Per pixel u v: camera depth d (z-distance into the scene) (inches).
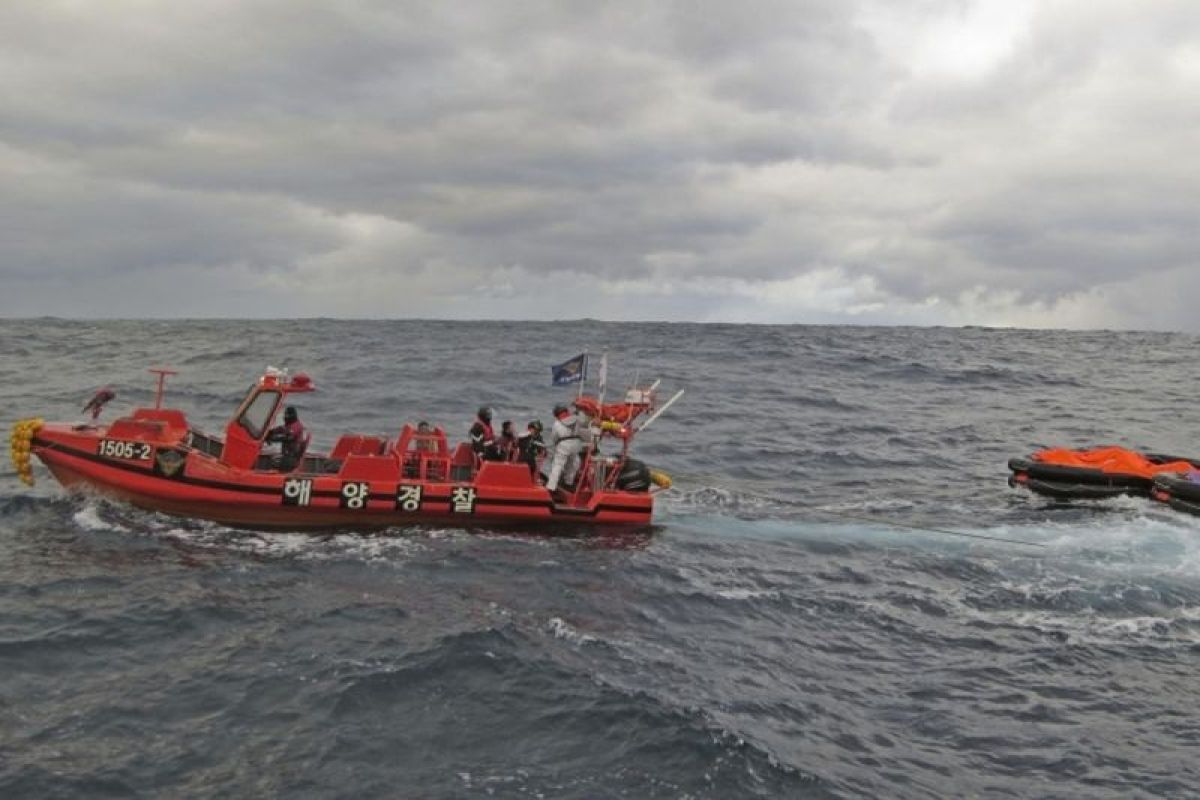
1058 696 372.8
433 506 567.2
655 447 909.2
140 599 426.0
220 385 1215.6
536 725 324.5
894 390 1450.5
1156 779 311.6
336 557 506.3
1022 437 1039.6
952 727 344.5
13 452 562.9
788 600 473.4
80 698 331.6
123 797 275.0
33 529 526.6
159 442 553.9
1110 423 1157.1
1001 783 307.1
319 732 313.4
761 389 1406.3
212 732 312.0
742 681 373.7
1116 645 426.6
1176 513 673.0
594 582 484.7
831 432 1034.1
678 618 441.4
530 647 388.5
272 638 388.8
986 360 1969.7
